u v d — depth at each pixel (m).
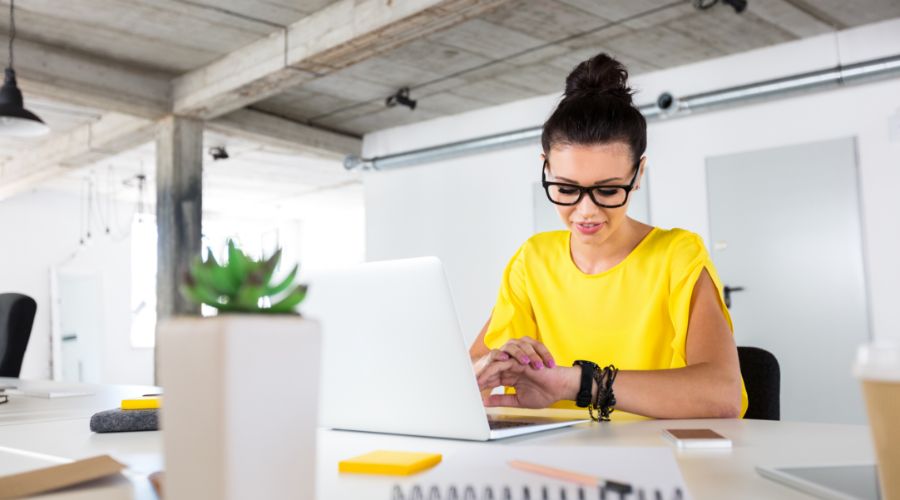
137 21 5.54
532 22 5.40
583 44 5.80
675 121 6.18
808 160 5.54
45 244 11.22
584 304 1.65
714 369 1.24
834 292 5.39
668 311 1.55
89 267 11.62
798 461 0.76
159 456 0.86
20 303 3.02
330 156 8.54
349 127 8.28
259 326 0.44
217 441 0.43
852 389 5.28
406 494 0.60
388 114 7.77
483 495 0.58
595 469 0.66
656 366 1.56
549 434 1.03
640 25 5.42
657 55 5.98
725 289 5.86
